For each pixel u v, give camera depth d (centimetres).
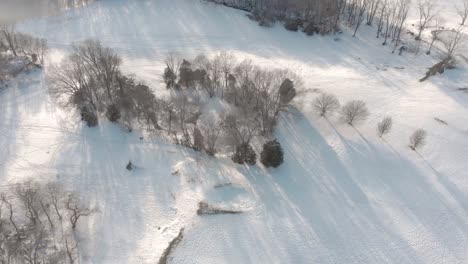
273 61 10331
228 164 6969
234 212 6028
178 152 7219
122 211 6162
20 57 9562
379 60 10875
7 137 7575
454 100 8625
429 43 11794
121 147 7362
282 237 5688
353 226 5841
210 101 8431
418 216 5984
